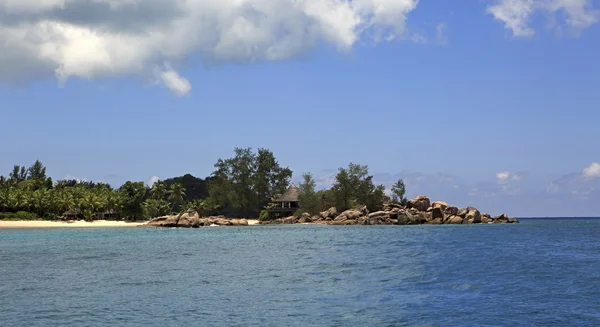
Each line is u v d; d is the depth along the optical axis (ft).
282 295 109.91
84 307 98.37
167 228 485.15
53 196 570.46
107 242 283.18
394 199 631.56
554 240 289.94
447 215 556.10
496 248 230.89
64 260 184.85
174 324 84.84
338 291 114.52
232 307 97.86
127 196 585.63
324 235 347.36
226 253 212.02
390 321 85.71
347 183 577.84
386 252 212.64
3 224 495.41
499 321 85.10
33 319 88.74
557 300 101.96
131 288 120.37
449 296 107.14
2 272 151.23
